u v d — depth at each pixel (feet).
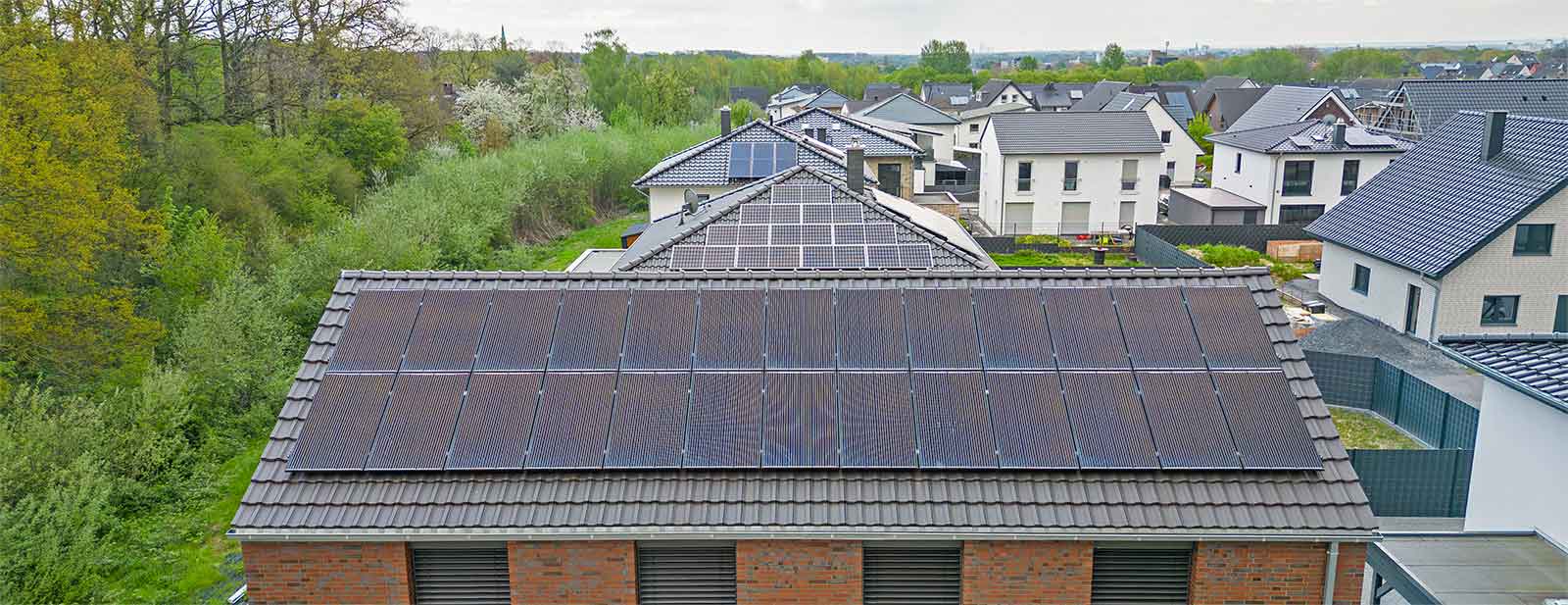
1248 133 178.70
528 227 162.09
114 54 95.45
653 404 33.35
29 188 68.18
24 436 58.75
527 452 31.81
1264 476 31.42
